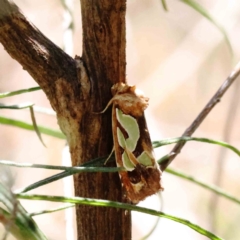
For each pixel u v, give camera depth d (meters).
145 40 0.70
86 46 0.21
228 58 0.65
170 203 0.58
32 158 0.58
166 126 0.66
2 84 0.59
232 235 0.53
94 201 0.20
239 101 0.63
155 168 0.22
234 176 0.61
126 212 0.22
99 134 0.21
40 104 0.60
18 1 0.58
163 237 0.54
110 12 0.21
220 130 0.65
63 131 0.21
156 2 0.69
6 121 0.23
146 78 0.69
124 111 0.21
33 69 0.21
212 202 0.47
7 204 0.20
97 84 0.21
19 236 0.20
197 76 0.67
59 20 0.63
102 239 0.22
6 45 0.21
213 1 0.66
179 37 0.68
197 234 0.55
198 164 0.62
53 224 0.53
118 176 0.22
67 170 0.20
